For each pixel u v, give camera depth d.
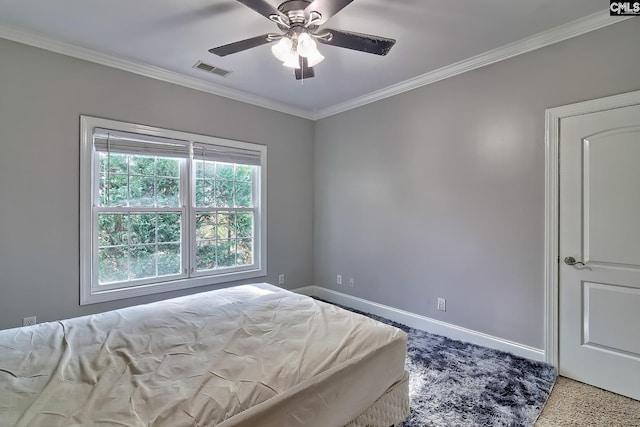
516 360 2.36
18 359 1.26
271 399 1.10
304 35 1.66
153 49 2.51
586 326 2.13
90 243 2.60
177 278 3.09
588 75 2.10
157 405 1.00
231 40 2.37
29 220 2.34
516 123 2.42
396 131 3.25
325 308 1.92
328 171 3.99
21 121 2.29
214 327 1.61
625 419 1.76
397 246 3.25
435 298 2.94
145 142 2.85
